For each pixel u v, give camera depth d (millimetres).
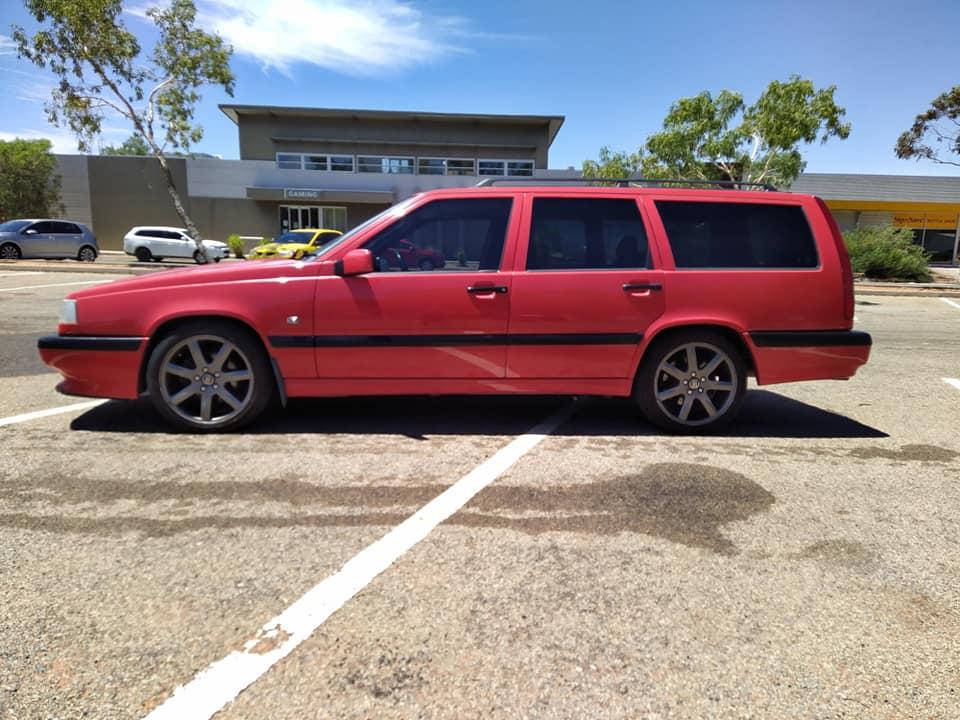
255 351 4137
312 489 3348
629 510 3170
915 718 1813
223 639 2104
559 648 2090
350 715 1782
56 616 2205
